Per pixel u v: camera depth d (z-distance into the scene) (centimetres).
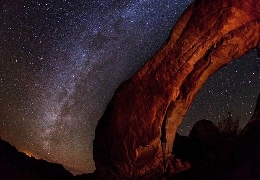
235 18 866
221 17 870
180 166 872
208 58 880
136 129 897
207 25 878
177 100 888
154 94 897
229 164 710
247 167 647
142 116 897
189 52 889
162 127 890
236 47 874
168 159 884
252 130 797
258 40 872
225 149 805
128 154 896
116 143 908
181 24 902
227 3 870
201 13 886
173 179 817
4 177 646
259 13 868
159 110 891
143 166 888
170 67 897
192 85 884
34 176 743
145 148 893
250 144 711
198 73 885
